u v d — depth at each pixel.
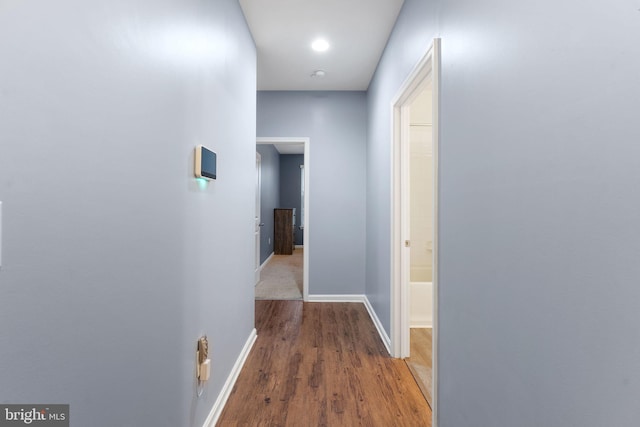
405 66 2.30
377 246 3.31
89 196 0.82
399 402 2.01
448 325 1.49
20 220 0.64
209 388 1.72
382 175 3.09
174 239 1.29
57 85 0.72
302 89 4.14
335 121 4.18
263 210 6.62
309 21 2.62
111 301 0.91
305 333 3.12
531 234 0.90
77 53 0.77
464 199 1.33
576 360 0.73
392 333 2.62
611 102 0.65
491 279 1.12
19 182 0.63
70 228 0.76
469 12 1.28
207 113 1.65
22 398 0.65
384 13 2.50
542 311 0.85
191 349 1.48
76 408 0.78
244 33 2.50
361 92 4.18
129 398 1.00
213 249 1.76
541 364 0.85
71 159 0.76
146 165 1.08
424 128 3.61
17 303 0.63
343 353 2.69
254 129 2.88
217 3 1.80
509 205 1.01
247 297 2.65
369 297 3.79
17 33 0.63
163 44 1.19
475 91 1.23
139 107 1.04
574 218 0.74
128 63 0.98
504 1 1.03
